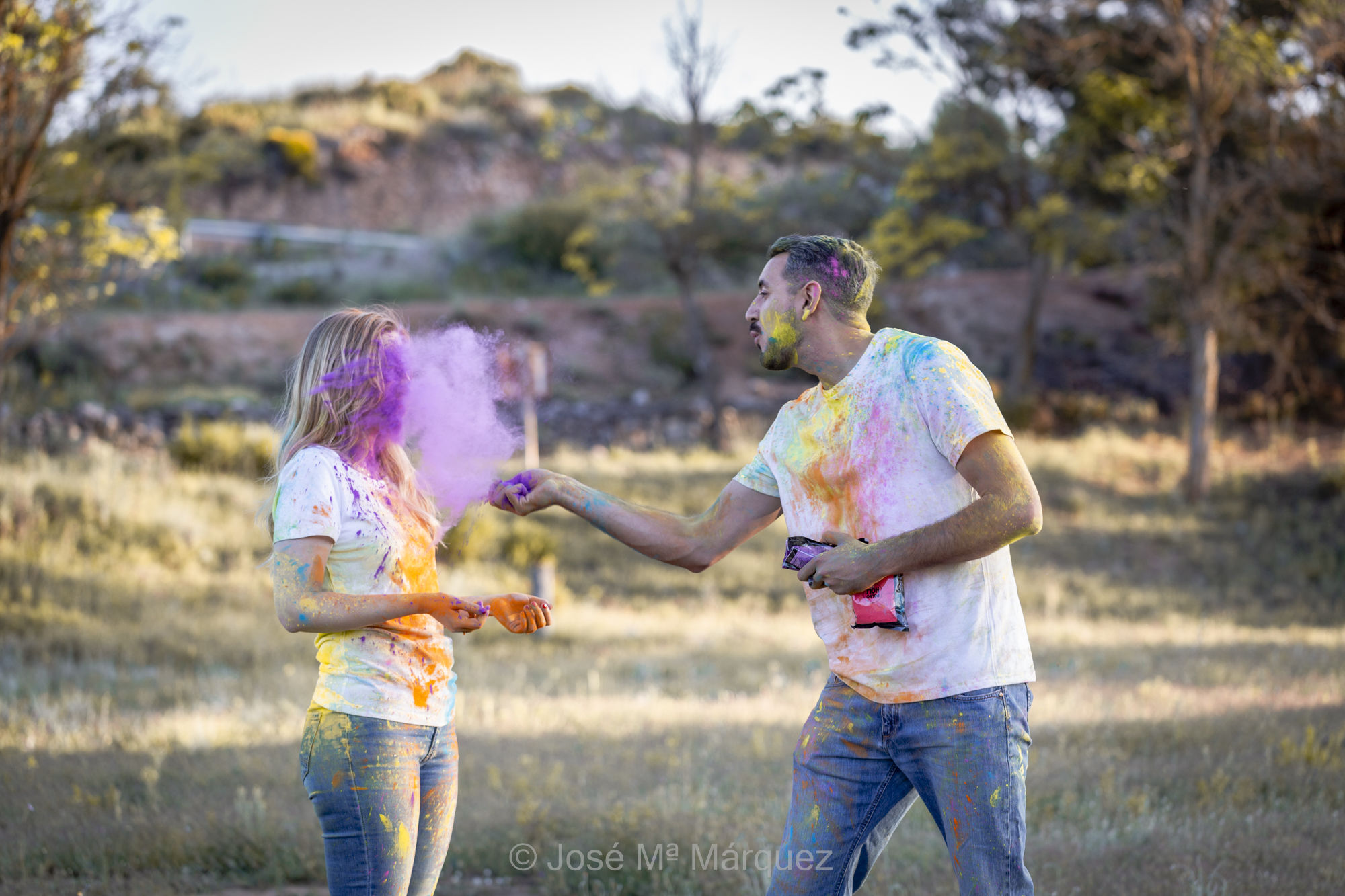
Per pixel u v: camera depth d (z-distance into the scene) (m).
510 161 46.81
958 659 2.62
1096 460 21.88
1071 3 20.33
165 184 14.20
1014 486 2.54
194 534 14.72
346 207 42.44
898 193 23.66
